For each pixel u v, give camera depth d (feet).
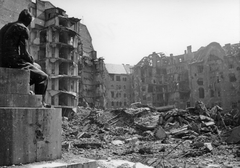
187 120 85.25
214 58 203.92
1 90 18.38
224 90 191.21
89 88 221.25
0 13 97.40
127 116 105.60
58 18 147.43
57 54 144.46
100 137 71.67
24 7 119.24
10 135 17.07
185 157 40.75
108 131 88.84
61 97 150.61
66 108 143.54
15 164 16.99
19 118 17.58
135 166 31.48
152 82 251.39
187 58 241.35
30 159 17.75
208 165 33.91
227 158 38.47
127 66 283.18
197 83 211.61
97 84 221.25
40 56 146.00
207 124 78.69
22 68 20.06
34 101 19.63
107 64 269.44
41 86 21.22
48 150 18.86
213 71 202.39
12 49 20.17
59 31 148.05
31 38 142.72
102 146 55.06
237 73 187.21
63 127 97.86
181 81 240.53
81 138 72.84
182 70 243.40
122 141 65.72
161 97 253.85
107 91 249.55
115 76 260.42
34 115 18.34
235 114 97.86
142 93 246.27
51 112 19.42
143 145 56.80
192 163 35.42
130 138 70.49
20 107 18.76
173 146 54.03
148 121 93.50
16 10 107.04
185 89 235.81
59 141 20.01
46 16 154.61
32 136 18.06
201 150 43.42
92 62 226.58
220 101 193.26
